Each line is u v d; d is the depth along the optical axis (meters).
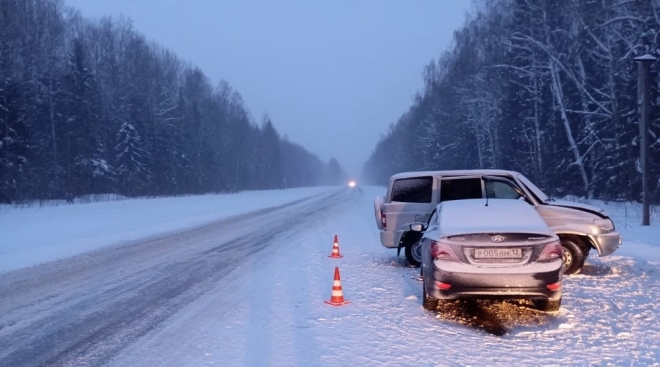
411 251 11.47
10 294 9.34
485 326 6.99
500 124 41.69
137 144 58.31
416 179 11.39
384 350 6.07
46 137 47.56
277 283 9.99
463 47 50.31
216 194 74.00
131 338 6.67
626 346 6.09
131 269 11.83
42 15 51.62
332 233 18.98
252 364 5.66
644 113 16.75
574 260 9.98
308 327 7.04
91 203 41.84
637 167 25.97
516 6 36.50
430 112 63.44
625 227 16.67
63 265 12.47
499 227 7.14
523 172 39.62
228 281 10.30
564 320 7.14
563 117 31.48
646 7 24.73
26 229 21.50
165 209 34.94
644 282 9.34
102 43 64.19
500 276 6.83
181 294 9.19
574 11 29.38
